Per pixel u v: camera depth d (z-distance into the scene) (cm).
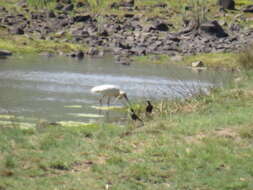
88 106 6125
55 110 5675
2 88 7431
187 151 2862
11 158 2547
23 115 5194
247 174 2625
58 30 18725
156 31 19312
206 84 8394
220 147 3006
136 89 8000
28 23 19500
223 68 12488
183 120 3725
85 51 14925
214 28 18438
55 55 14100
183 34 18650
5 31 16862
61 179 2372
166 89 7850
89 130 3444
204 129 3416
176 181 2470
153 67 12325
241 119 3625
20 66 10900
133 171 2528
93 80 9156
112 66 12069
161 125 3512
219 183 2462
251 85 5238
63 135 3209
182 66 12862
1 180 2270
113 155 2773
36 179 2338
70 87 7975
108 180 2416
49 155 2695
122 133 3375
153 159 2755
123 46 15975
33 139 3000
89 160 2686
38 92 7194
